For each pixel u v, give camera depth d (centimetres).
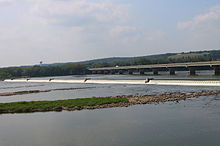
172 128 3944
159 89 10031
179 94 7688
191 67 16750
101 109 5941
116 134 3788
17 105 6794
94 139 3606
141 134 3722
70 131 4084
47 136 3866
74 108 6203
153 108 5684
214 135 3516
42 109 6347
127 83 14612
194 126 3991
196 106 5631
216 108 5281
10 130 4338
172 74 18938
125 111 5500
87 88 12862
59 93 10850
